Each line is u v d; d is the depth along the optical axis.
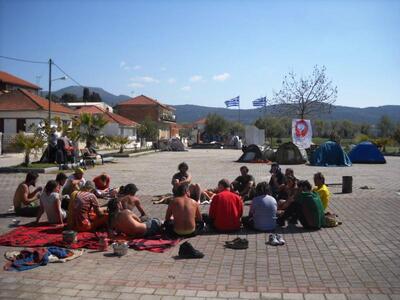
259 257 7.56
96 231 9.22
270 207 9.42
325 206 10.68
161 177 20.53
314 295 5.81
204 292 5.90
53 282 6.24
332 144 29.95
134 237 8.73
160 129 86.94
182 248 7.54
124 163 30.28
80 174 12.15
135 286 6.12
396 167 28.06
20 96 43.94
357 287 6.12
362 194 15.07
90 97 107.56
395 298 5.71
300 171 24.83
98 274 6.60
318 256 7.62
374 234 9.19
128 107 87.25
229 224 9.22
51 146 24.61
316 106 50.19
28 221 10.29
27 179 10.98
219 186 9.97
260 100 57.44
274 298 5.71
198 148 66.06
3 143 37.22
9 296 5.72
